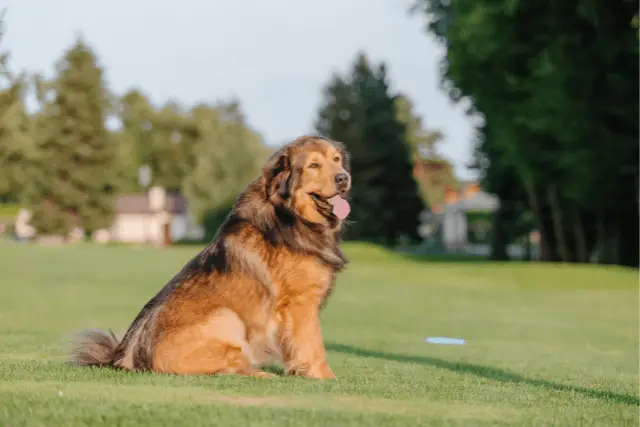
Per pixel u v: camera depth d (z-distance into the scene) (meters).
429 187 96.00
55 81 72.50
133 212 89.38
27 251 40.06
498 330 12.86
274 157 6.14
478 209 74.88
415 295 20.72
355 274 27.67
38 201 72.19
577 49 27.88
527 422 4.37
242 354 5.69
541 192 39.38
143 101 104.75
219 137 70.56
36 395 4.50
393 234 63.22
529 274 25.17
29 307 15.22
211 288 5.73
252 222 5.91
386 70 62.59
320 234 6.07
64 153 72.44
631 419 4.74
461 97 38.62
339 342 10.51
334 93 61.94
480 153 45.12
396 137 62.03
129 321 12.80
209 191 68.94
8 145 46.91
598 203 30.73
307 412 4.26
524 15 29.67
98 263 32.81
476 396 5.29
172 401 4.46
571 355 9.56
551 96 28.03
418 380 6.13
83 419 3.96
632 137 28.28
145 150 103.62
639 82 27.55
